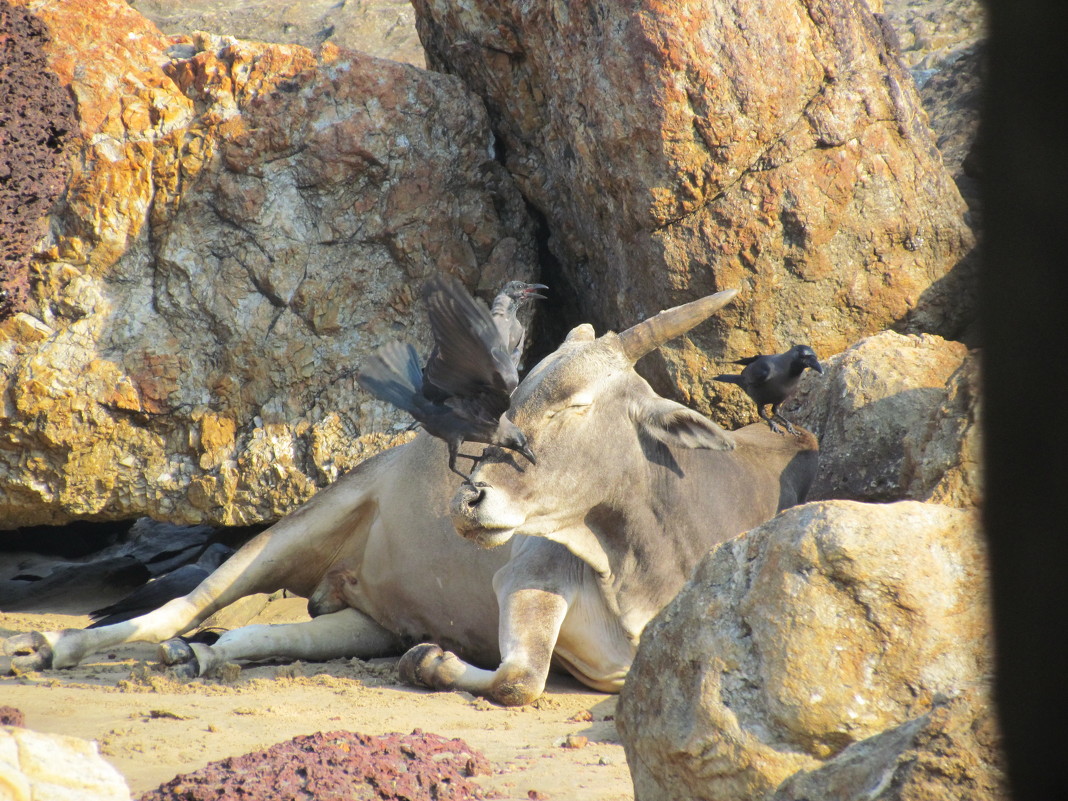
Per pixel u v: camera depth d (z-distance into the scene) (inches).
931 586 393.4
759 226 1005.2
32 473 1096.2
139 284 1127.0
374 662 890.7
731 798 380.2
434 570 893.8
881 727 375.9
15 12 1075.9
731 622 403.9
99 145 1113.4
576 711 697.0
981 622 392.5
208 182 1122.0
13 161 1050.7
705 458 802.2
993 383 119.0
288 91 1133.7
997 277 118.0
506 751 560.7
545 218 1240.8
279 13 2041.1
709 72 973.2
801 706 378.9
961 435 747.4
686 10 970.7
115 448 1105.4
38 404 1076.5
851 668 383.9
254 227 1125.1
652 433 738.8
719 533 788.0
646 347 750.5
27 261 1094.4
